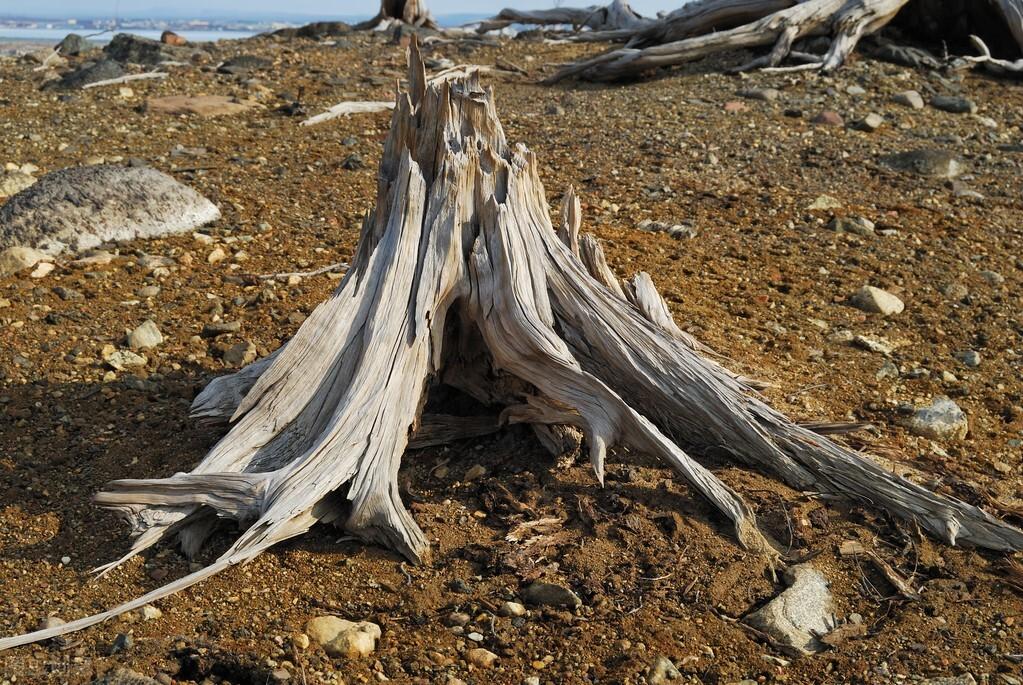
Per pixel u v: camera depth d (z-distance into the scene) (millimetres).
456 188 4582
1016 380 6152
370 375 4359
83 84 11719
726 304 6727
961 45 13117
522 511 4320
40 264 6750
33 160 9117
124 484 4031
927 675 3561
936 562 4184
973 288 7344
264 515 3980
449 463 4707
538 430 4703
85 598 3900
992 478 5066
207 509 4215
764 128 10492
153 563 4105
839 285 7219
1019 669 3600
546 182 8984
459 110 4703
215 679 3473
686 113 10992
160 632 3688
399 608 3852
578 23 16484
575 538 4172
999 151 10102
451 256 4562
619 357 4637
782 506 4348
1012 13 12336
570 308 4684
